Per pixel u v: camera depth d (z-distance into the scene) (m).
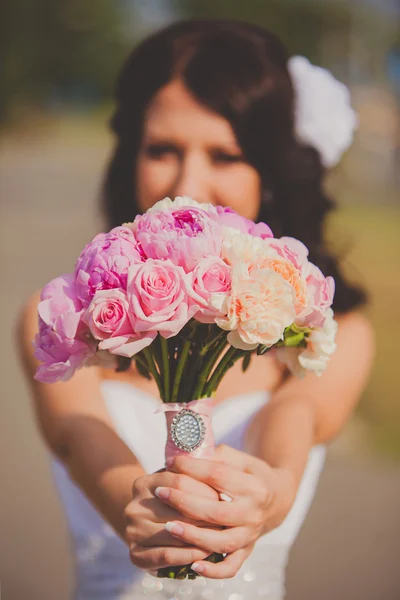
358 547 5.16
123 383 2.92
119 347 1.81
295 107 2.97
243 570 2.70
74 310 1.87
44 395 2.69
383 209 20.11
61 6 35.81
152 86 2.75
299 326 2.01
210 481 2.02
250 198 2.81
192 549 2.02
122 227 1.95
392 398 7.52
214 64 2.70
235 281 1.84
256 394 2.90
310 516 5.56
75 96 53.16
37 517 5.62
